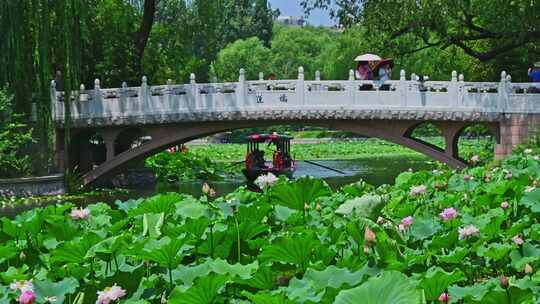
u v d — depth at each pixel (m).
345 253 5.98
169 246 5.38
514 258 6.13
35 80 20.95
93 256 5.71
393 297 3.76
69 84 21.27
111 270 5.71
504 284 4.71
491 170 12.17
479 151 31.98
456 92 20.78
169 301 4.74
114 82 27.42
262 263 5.46
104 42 27.36
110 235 6.66
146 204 7.57
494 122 20.78
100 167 22.56
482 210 8.47
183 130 22.27
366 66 21.97
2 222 6.73
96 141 27.61
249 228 6.41
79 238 6.45
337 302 3.81
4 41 20.55
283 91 21.38
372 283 3.85
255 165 26.17
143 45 27.94
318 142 55.69
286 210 7.36
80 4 21.33
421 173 11.20
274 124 21.88
